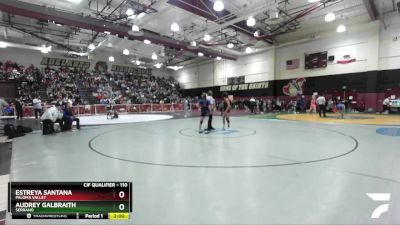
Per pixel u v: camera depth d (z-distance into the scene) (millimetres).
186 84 33656
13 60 23266
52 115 8500
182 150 5609
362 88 17297
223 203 2762
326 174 3742
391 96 16172
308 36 19859
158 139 7227
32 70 23766
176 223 2336
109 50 26484
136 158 4895
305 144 6156
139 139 7281
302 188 3180
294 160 4605
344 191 3059
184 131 8992
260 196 2941
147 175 3797
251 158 4785
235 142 6555
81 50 22562
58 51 22516
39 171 4043
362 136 7230
